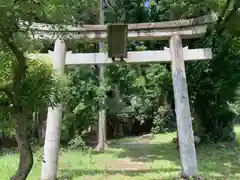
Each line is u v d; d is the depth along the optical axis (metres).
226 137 12.17
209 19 6.91
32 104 3.52
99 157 9.88
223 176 6.89
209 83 10.41
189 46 10.23
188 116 6.86
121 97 11.45
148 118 18.12
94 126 14.66
